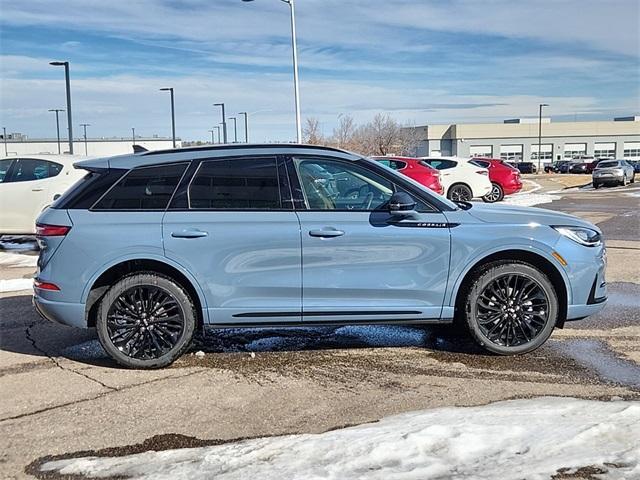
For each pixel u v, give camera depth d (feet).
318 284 16.39
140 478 10.84
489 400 14.12
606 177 104.32
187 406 14.12
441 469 10.80
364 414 13.51
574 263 16.84
